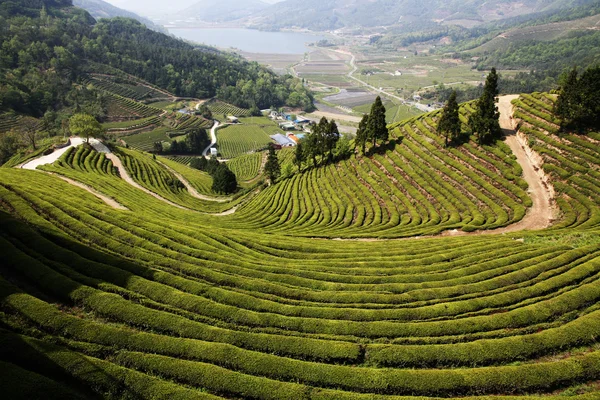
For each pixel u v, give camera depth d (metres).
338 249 47.72
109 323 27.23
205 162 152.38
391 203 71.25
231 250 44.84
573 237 44.16
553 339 25.95
